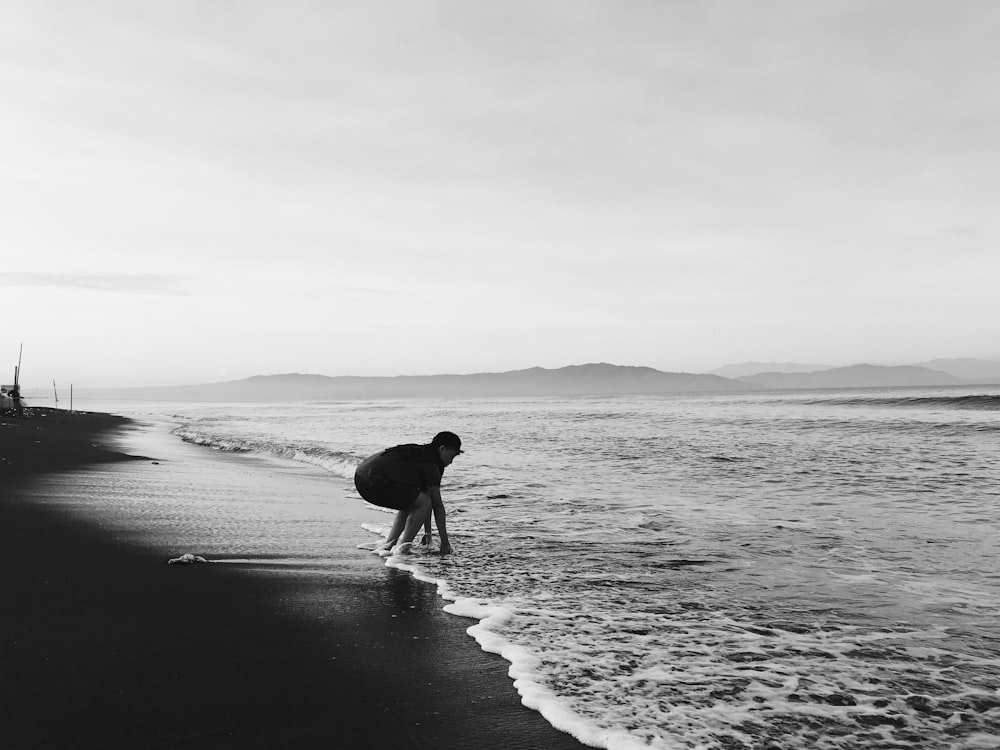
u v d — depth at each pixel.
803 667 3.69
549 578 5.56
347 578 5.52
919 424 22.61
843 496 9.78
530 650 3.89
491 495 10.12
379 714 3.03
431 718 3.01
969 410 32.78
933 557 6.28
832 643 4.07
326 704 3.11
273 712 3.00
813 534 7.30
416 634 4.14
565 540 7.05
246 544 6.68
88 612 4.34
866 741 2.88
